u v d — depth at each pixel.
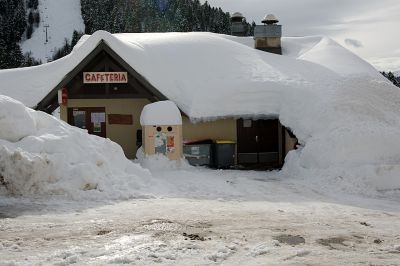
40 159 10.55
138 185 11.79
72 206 9.63
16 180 10.34
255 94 18.66
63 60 21.31
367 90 17.59
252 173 16.08
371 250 6.60
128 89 18.77
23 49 143.12
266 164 18.86
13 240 6.86
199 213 9.07
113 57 18.08
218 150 17.53
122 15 139.50
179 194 11.56
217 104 18.47
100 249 6.36
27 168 10.37
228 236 7.22
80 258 5.96
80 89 18.55
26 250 6.35
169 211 9.23
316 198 11.51
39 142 11.38
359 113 16.19
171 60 20.61
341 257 6.19
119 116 19.25
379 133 14.78
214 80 19.52
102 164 11.80
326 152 14.65
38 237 7.06
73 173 10.88
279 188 12.83
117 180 11.66
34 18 157.00
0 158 10.38
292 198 11.41
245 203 10.47
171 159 16.52
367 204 10.88
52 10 163.62
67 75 17.84
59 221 8.19
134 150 19.25
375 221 8.70
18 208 9.28
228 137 18.77
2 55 97.62
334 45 24.58
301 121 16.84
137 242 6.76
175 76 19.75
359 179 13.17
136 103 19.30
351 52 23.86
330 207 10.19
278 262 5.93
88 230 7.51
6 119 11.48
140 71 18.56
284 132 18.69
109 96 18.42
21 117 11.78
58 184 10.56
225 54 21.38
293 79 19.27
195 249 6.45
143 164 16.39
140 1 146.12
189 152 17.53
